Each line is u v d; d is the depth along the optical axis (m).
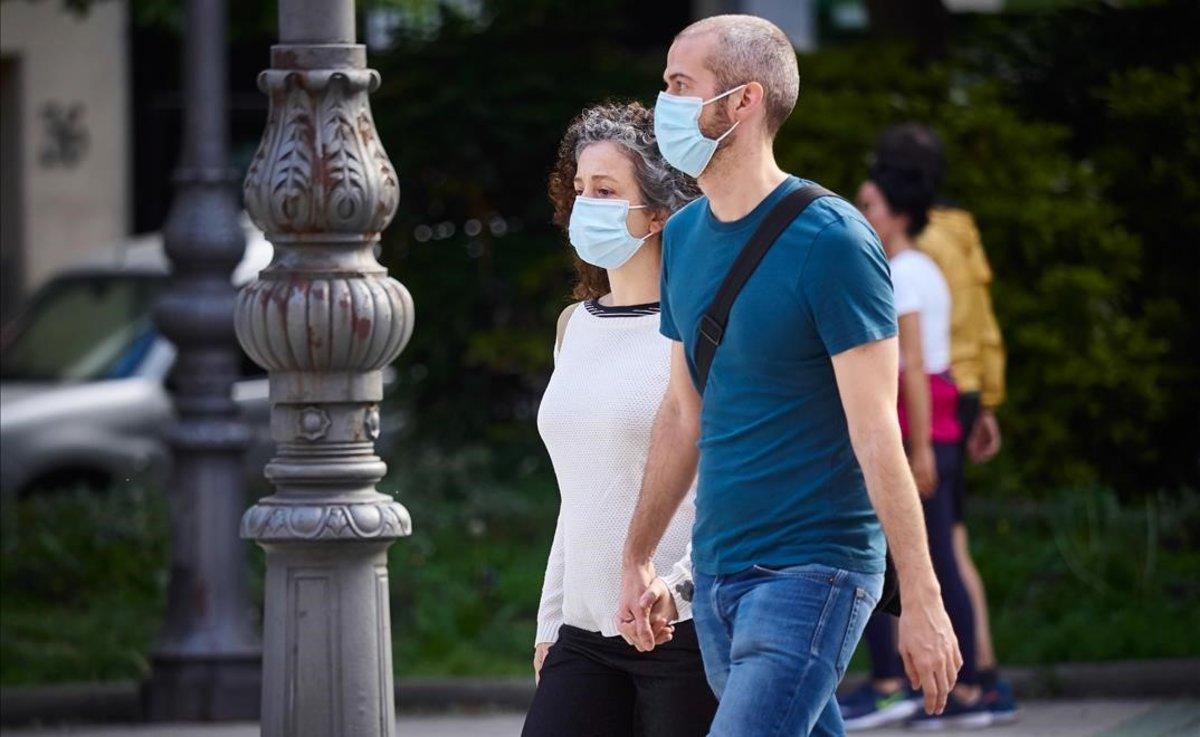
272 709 14.38
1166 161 31.92
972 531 31.97
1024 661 25.81
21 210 58.06
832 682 11.55
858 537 11.67
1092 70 33.91
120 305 41.12
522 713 25.67
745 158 11.84
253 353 14.46
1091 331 31.06
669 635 12.61
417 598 29.17
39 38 58.06
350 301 14.30
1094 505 32.38
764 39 11.84
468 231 37.75
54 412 37.88
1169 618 27.25
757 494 11.68
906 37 36.81
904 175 21.88
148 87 60.97
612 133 13.04
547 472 37.59
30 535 32.50
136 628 28.98
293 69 14.49
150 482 37.19
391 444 37.97
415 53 37.38
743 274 11.66
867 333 11.39
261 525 14.32
